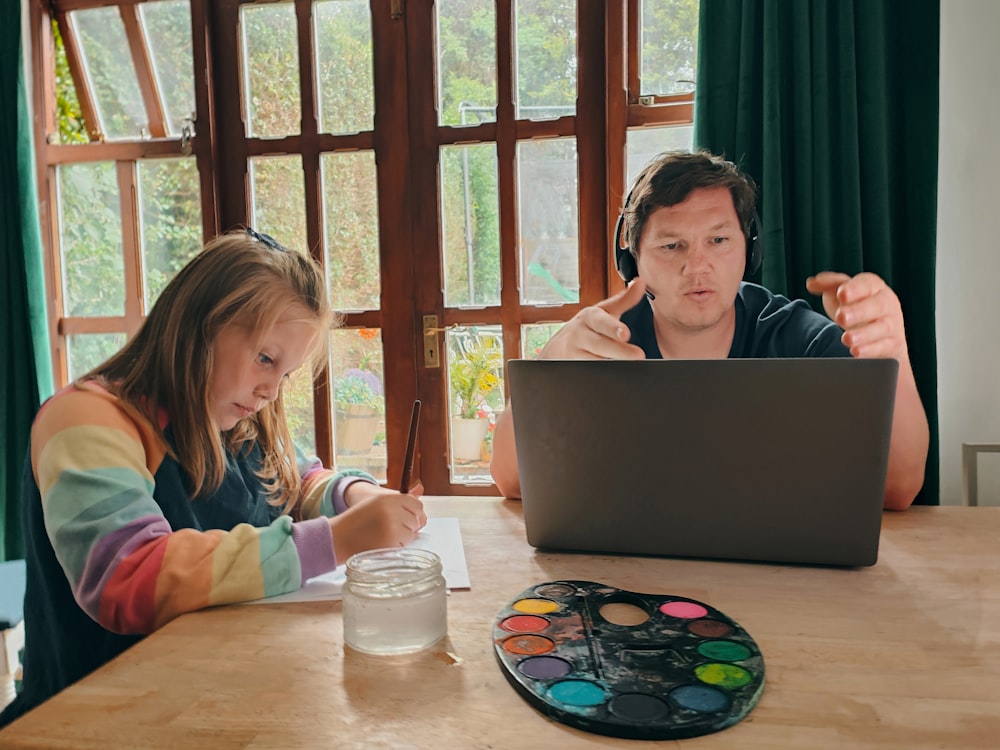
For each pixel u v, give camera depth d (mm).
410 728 476
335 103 2213
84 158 2328
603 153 2055
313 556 758
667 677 526
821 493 753
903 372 1092
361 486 1079
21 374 2188
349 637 607
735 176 1438
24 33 2270
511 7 2061
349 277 2252
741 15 1713
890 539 895
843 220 1689
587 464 812
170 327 905
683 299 1458
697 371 754
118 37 2303
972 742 445
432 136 2146
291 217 2266
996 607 667
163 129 2332
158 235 2344
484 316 2164
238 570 717
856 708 488
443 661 577
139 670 565
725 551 798
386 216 2191
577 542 842
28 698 865
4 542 2176
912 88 1681
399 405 2230
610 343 1322
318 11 2186
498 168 2111
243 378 929
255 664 576
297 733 471
